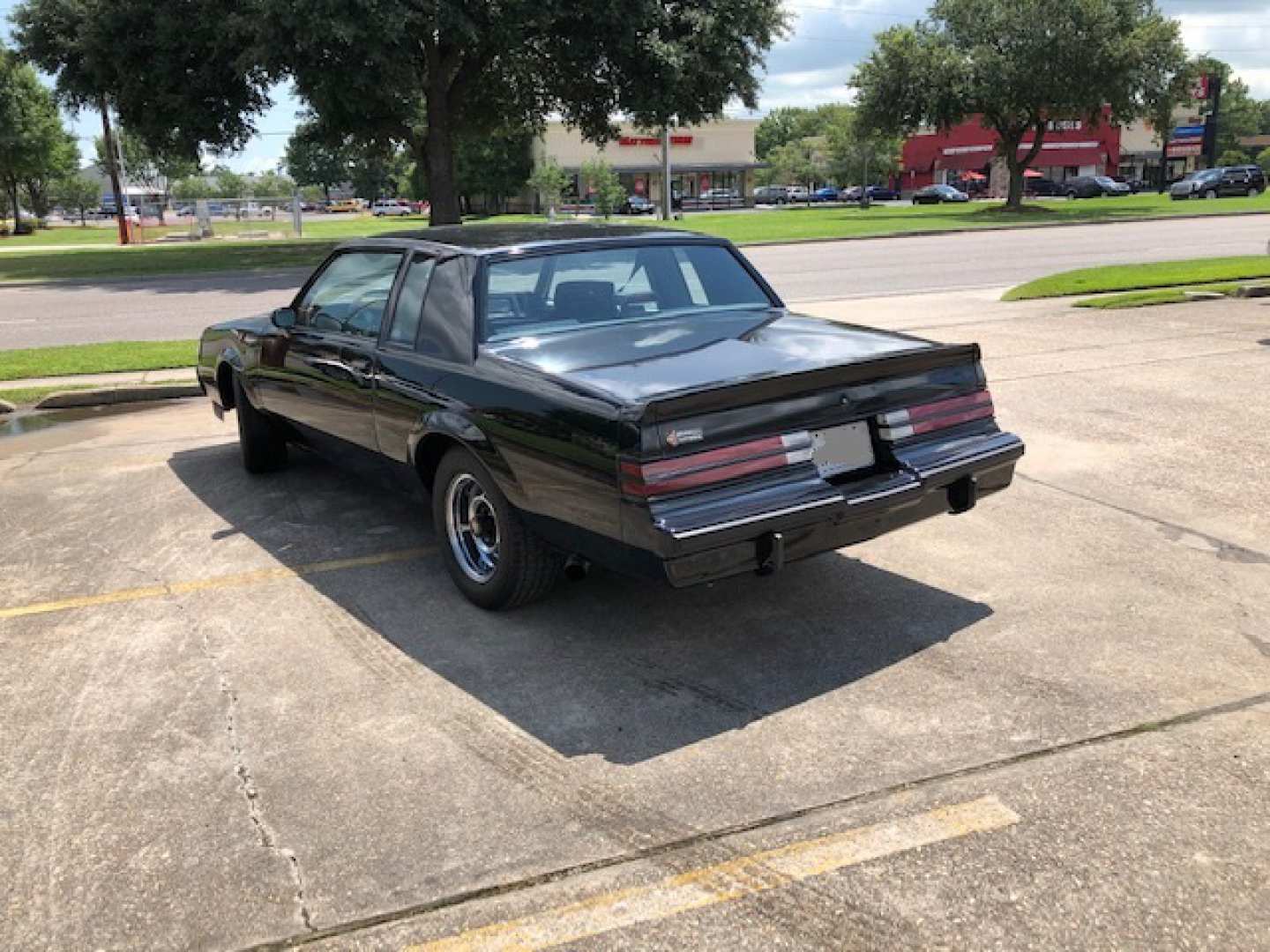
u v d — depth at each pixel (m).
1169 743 3.28
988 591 4.55
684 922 2.56
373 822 3.00
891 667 3.86
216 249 36.28
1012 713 3.50
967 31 44.59
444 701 3.70
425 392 4.47
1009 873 2.70
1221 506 5.53
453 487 4.48
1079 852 2.77
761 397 3.61
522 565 4.21
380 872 2.78
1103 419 7.36
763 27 26.14
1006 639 4.06
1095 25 41.19
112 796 3.16
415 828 2.97
